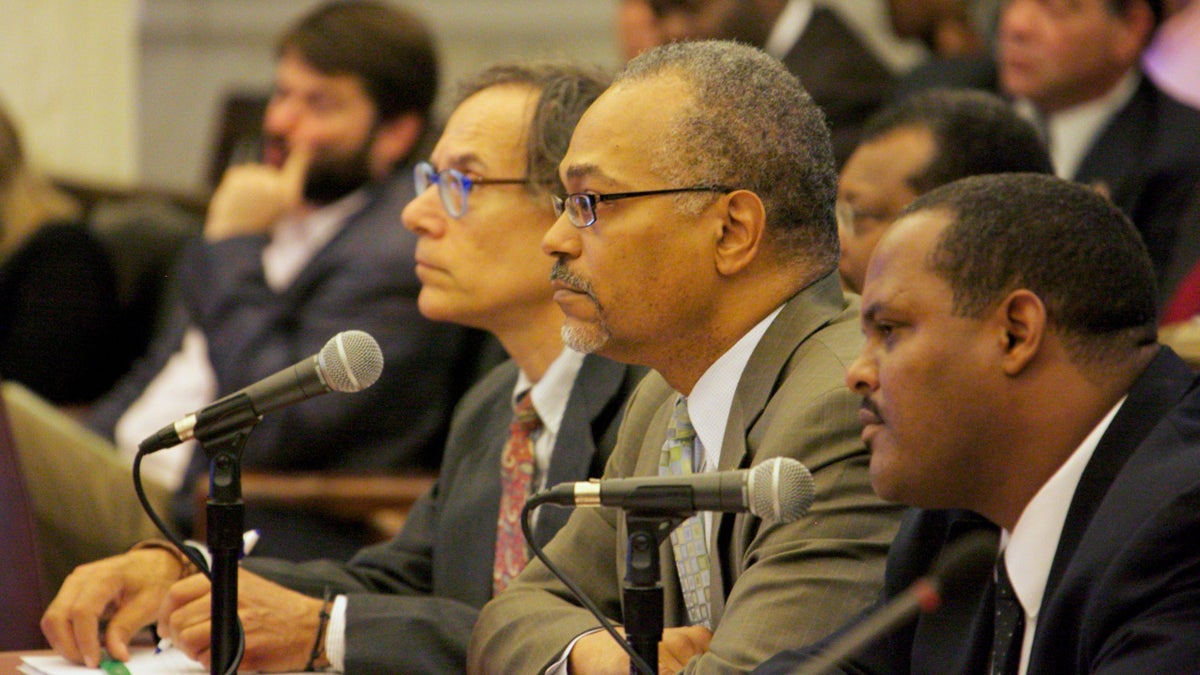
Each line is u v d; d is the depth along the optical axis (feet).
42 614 33.35
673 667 23.45
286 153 53.67
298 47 52.75
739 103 24.32
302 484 43.93
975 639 20.02
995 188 19.54
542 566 27.55
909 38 66.49
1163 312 42.45
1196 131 46.98
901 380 19.33
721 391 24.76
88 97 79.36
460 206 30.89
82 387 63.31
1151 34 49.11
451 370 48.24
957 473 19.47
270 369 49.01
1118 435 18.97
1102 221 19.26
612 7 96.89
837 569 22.43
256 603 27.96
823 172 24.95
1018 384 19.01
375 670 27.73
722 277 24.45
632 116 24.34
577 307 24.58
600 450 29.37
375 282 48.52
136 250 65.87
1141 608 17.66
